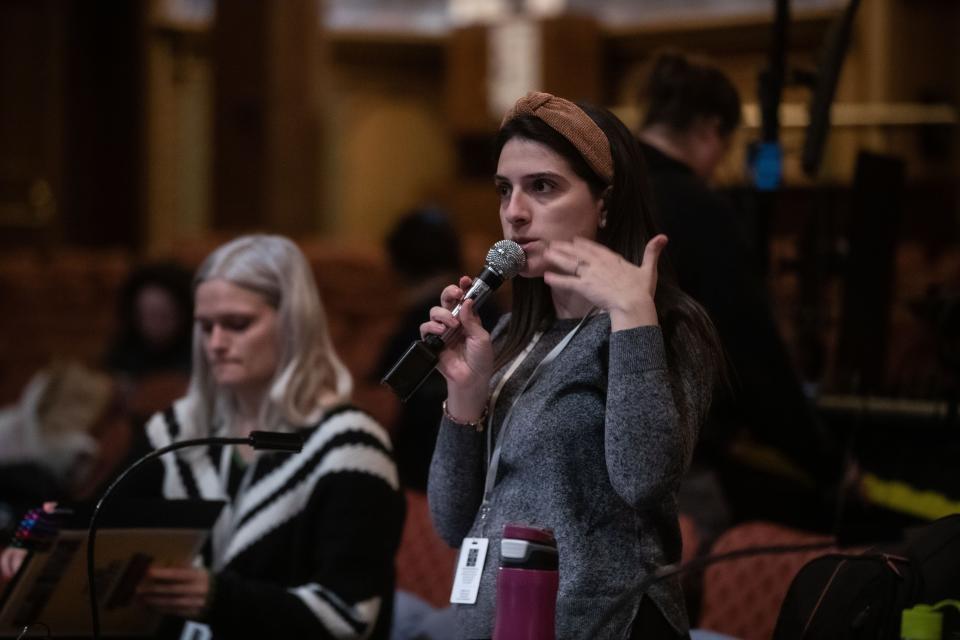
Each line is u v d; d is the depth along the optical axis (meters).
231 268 7.20
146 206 33.38
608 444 4.73
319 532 6.96
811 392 8.92
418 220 13.45
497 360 5.42
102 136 33.50
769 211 9.05
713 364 5.16
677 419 4.73
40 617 6.53
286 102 28.25
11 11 32.69
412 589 8.59
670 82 8.38
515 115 5.14
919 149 28.23
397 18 38.19
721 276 7.81
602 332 5.12
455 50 35.78
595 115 5.32
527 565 4.49
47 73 32.81
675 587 5.02
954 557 4.97
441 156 39.50
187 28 33.97
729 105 8.44
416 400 11.80
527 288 5.45
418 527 8.73
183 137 34.47
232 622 6.53
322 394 7.29
